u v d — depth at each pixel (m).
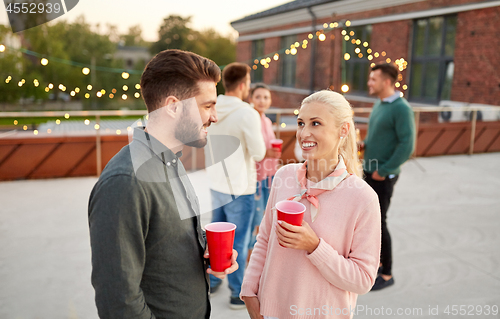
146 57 54.75
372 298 2.50
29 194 4.53
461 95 9.22
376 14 11.40
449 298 2.49
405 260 3.03
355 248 1.22
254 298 1.37
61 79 33.59
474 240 3.42
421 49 10.45
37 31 31.42
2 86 25.64
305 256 1.22
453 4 9.16
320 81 14.08
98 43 40.06
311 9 13.62
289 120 14.18
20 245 3.16
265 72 17.80
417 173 5.92
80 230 3.50
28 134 5.20
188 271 1.07
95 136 5.31
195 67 1.01
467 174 5.86
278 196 1.36
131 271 0.91
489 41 8.44
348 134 1.31
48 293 2.46
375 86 2.67
